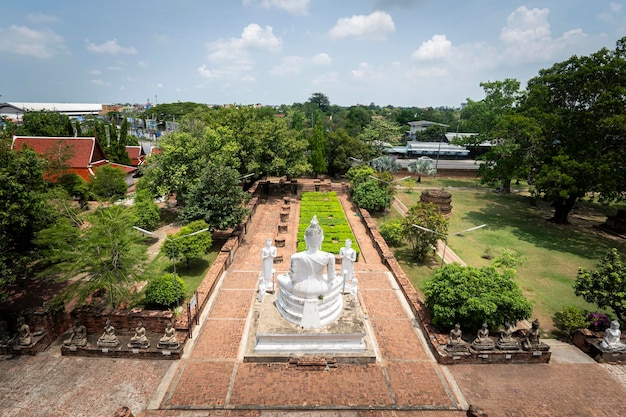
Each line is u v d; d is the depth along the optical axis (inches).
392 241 1328.7
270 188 2167.8
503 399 609.3
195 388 616.7
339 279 770.8
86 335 720.3
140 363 679.7
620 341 735.7
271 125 1865.2
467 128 2554.1
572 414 581.0
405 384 637.9
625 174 1350.9
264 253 858.8
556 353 746.2
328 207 1700.3
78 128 2384.4
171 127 4552.2
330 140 2431.1
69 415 559.2
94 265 807.7
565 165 1382.9
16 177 773.9
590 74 1477.6
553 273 1129.4
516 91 2172.7
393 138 2723.9
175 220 1558.8
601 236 1461.6
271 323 722.8
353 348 703.7
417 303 866.8
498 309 718.5
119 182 1668.3
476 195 2118.6
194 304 778.8
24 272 836.0
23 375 645.3
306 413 572.1
